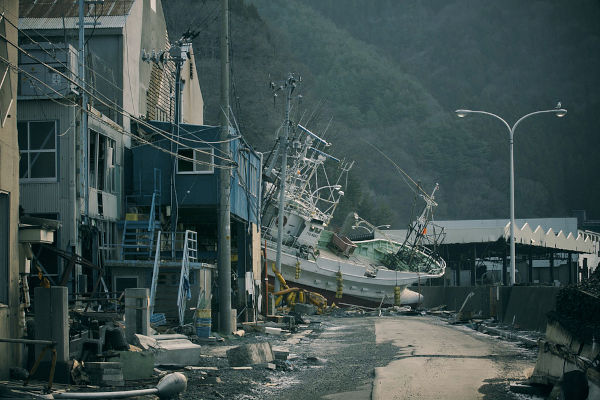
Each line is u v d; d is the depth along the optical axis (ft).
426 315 156.25
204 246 108.47
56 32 93.86
